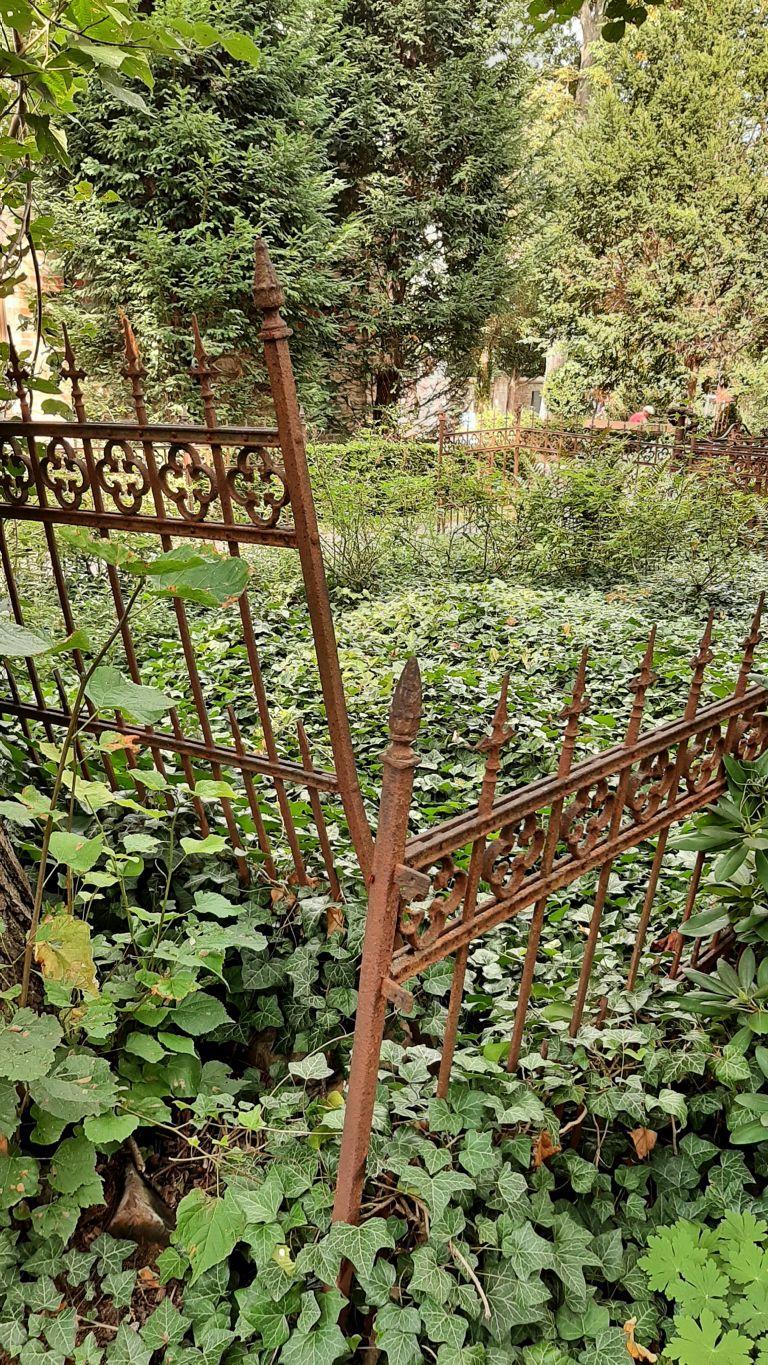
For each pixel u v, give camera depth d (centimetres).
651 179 1565
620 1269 174
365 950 151
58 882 235
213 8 1107
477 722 429
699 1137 197
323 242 1284
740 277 1510
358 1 1579
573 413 1554
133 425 212
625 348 1608
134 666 241
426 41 1638
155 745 249
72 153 1139
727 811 212
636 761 193
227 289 1133
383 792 142
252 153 1152
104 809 260
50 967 168
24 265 984
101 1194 170
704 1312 155
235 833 247
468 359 1766
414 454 919
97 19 184
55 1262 168
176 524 212
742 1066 192
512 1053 189
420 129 1598
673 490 854
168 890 227
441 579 811
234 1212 167
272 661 527
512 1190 167
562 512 849
